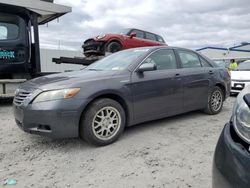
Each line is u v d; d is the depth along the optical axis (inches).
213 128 194.2
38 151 152.8
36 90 150.0
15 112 162.6
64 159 141.6
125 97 165.8
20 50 283.7
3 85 267.3
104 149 154.3
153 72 183.8
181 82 198.5
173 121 213.3
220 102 241.1
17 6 270.2
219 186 68.4
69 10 301.4
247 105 68.8
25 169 130.9
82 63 354.9
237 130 69.1
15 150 154.3
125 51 208.1
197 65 221.1
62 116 143.6
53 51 644.7
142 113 176.1
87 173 125.9
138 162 136.4
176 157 142.0
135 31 479.8
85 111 152.1
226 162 67.1
